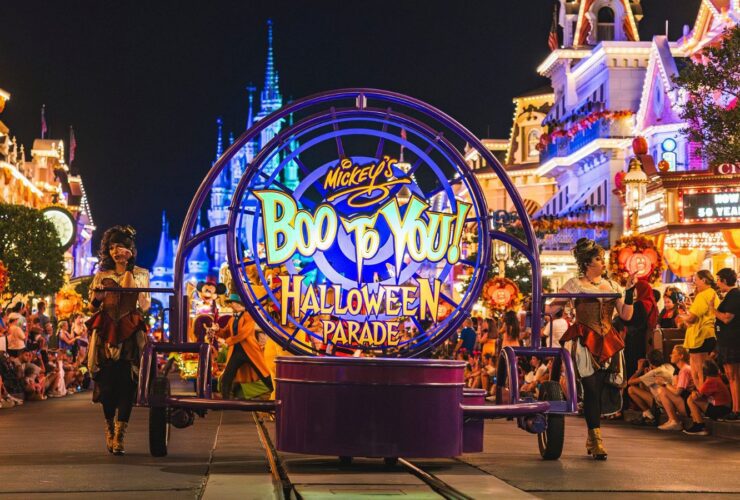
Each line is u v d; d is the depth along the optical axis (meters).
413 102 11.09
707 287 15.17
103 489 8.10
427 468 9.70
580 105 62.88
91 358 10.84
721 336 14.48
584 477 9.11
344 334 10.91
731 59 24.41
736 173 24.98
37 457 10.51
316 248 10.82
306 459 10.46
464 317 11.04
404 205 11.06
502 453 11.32
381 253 10.89
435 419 9.21
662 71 48.81
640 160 30.98
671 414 15.30
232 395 15.91
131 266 10.89
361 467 9.84
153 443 10.43
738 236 25.34
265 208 10.76
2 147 73.69
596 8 66.69
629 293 11.13
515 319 21.33
